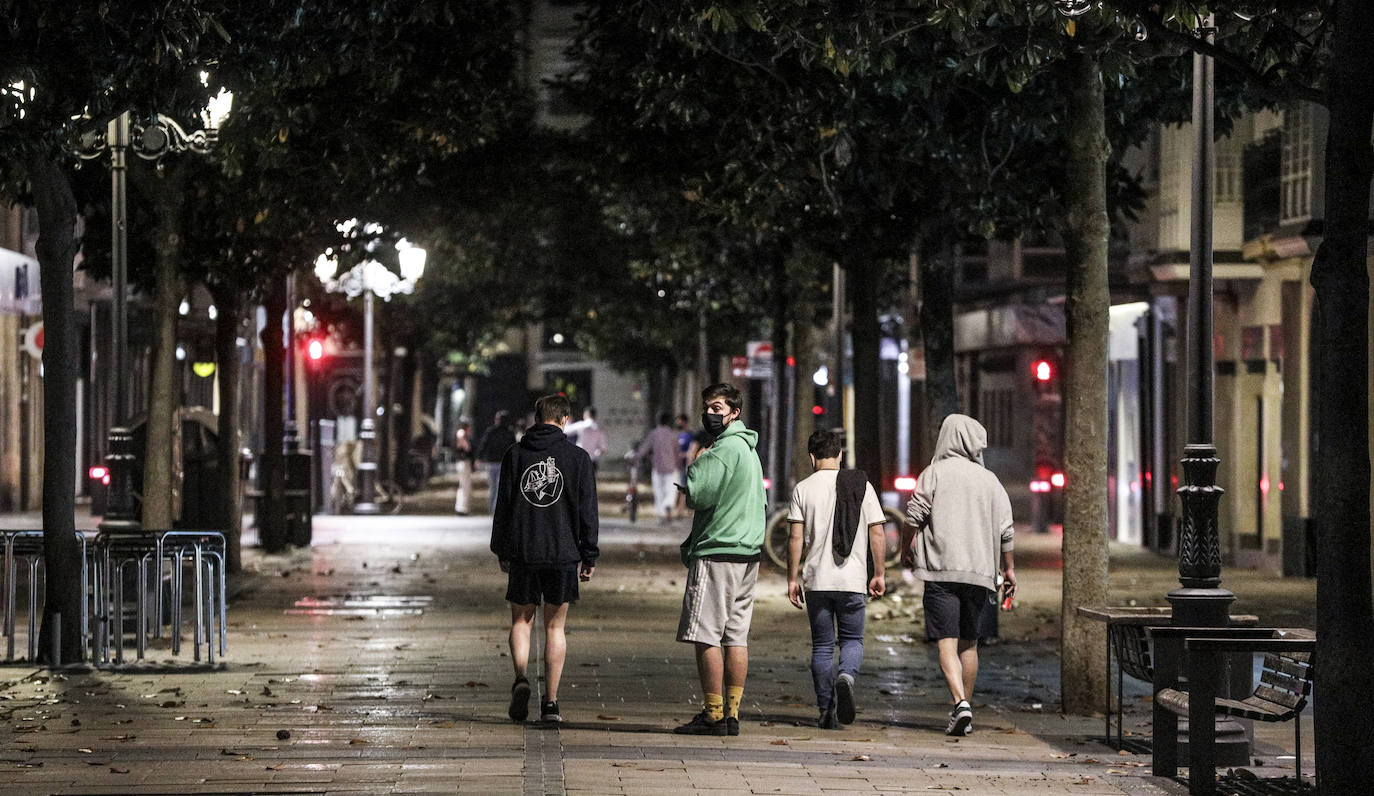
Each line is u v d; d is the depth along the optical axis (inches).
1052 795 891.4
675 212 2728.8
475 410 7800.2
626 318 4087.1
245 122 1569.9
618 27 1887.3
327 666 1339.8
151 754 943.0
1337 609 768.3
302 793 834.2
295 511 2645.2
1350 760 767.1
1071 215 1177.4
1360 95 761.0
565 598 1062.4
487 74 1827.0
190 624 1626.5
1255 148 2362.2
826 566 1088.2
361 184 1945.1
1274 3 992.9
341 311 3971.5
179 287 1659.7
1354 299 763.4
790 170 1640.0
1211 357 1034.7
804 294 2802.7
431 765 916.6
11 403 3319.4
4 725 1042.7
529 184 2198.6
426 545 2770.7
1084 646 1185.4
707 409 1069.8
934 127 1572.3
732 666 1056.2
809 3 1131.9
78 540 1344.7
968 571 1088.2
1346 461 765.3
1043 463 3144.7
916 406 4133.9
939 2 1053.8
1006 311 3528.5
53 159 1156.5
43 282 1317.7
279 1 1259.8
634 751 980.6
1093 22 1103.0
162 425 1635.1
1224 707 911.0
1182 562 1026.7
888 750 1018.1
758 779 903.7
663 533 3166.8
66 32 1084.5
